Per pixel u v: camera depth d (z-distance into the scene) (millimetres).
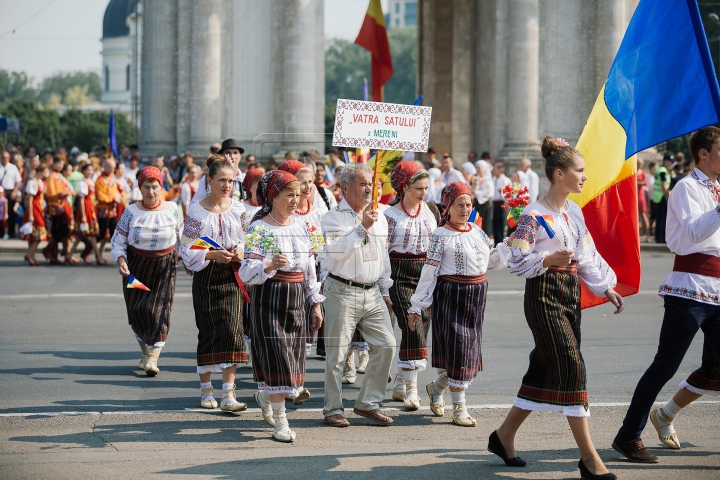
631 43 7941
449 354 8344
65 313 14305
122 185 21500
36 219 20641
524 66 30609
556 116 31766
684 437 7938
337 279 8328
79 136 102750
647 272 20625
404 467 6930
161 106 30047
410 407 9039
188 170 22141
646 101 7879
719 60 32594
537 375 6816
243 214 9156
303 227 7980
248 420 8523
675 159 28984
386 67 29656
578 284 6840
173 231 10359
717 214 6812
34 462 7016
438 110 37156
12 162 27453
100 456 7219
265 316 7816
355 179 8336
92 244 21078
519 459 6988
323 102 29344
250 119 29094
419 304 8367
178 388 9797
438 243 8328
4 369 10500
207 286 8797
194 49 28641
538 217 6773
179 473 6730
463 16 35625
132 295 10289
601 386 9914
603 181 7953
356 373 10633
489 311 14891
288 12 28672
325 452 7391
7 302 15328
